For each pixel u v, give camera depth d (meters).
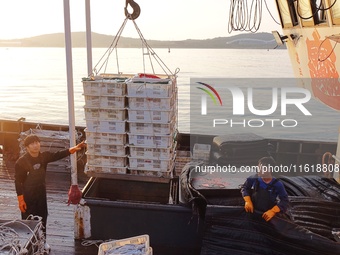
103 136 6.83
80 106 37.53
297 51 9.94
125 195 7.60
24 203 6.02
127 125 6.84
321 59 8.23
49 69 83.75
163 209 6.41
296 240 5.52
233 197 6.51
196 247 6.50
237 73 68.06
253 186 5.81
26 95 45.31
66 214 7.91
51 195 8.91
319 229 5.91
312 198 6.57
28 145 5.94
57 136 10.81
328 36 7.00
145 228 6.55
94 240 6.70
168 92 6.46
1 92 47.84
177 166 8.50
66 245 6.63
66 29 6.45
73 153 6.61
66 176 10.18
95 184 7.34
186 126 27.84
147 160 6.83
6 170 10.58
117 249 5.29
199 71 73.12
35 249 5.07
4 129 12.55
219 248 5.89
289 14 9.39
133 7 6.85
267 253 5.70
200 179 6.95
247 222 5.79
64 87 52.66
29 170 5.99
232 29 8.35
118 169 6.95
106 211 6.58
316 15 8.07
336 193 6.86
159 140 6.70
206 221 5.97
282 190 5.63
